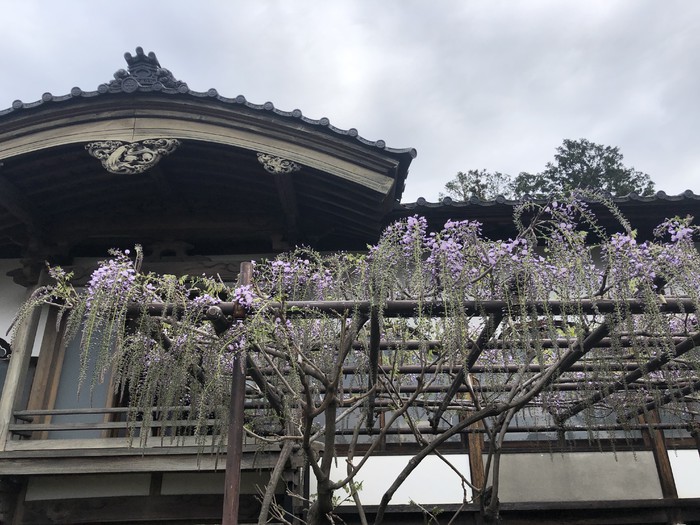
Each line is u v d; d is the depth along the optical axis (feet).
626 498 18.49
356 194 17.87
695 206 19.12
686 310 10.71
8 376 18.42
